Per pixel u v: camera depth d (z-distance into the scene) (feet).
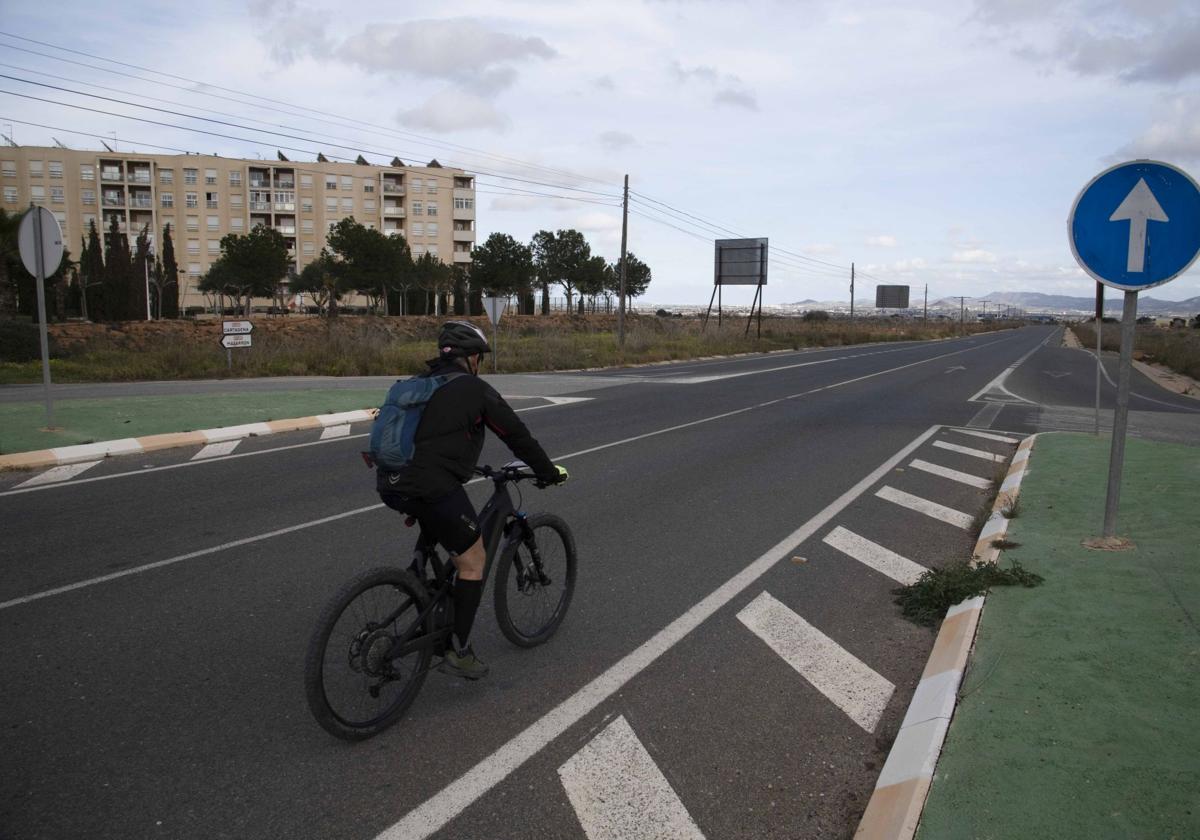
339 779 10.97
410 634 12.52
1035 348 177.99
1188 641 14.03
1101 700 12.00
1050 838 8.90
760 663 14.82
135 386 62.80
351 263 254.06
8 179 322.96
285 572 19.30
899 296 393.09
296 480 29.53
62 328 125.18
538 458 13.51
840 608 17.63
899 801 9.86
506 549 14.74
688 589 18.69
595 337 160.15
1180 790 9.68
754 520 24.94
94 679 13.74
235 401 49.39
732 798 10.62
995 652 13.83
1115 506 19.71
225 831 9.80
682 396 61.05
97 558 20.22
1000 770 10.26
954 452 37.83
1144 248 18.17
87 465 32.14
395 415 12.28
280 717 12.62
